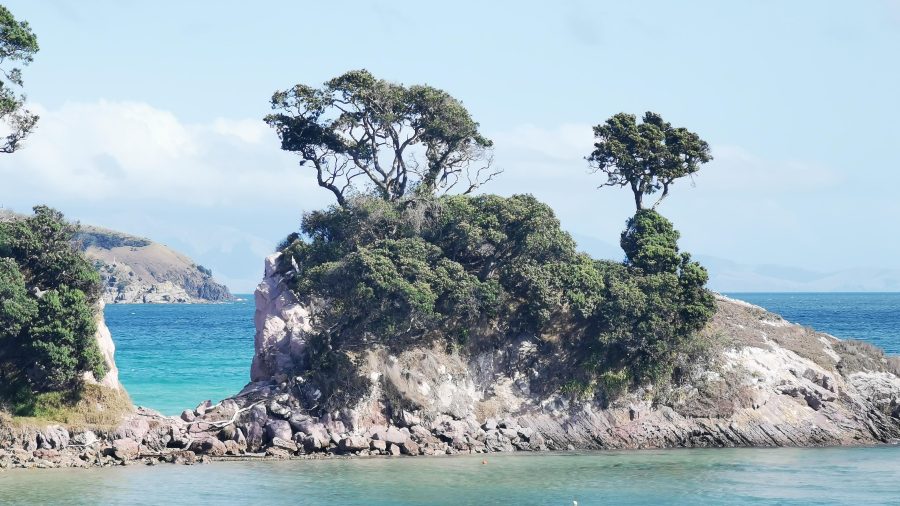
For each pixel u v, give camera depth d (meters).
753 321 137.88
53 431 106.50
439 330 124.75
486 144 141.25
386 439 113.75
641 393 123.75
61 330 108.06
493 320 126.88
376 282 117.31
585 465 108.25
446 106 136.12
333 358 118.38
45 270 114.88
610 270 130.62
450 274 123.81
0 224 116.38
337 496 92.75
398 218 129.12
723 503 91.50
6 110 119.06
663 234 135.50
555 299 124.81
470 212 129.00
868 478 101.69
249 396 117.50
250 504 89.44
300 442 112.31
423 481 99.19
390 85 135.88
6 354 110.69
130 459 105.62
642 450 118.44
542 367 124.75
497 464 108.31
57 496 90.50
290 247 131.25
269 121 135.62
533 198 131.38
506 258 130.00
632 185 139.62
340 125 134.12
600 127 139.88
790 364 128.88
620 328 123.44
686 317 126.00
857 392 129.38
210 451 109.62
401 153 138.50
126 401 113.56
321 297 121.38
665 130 141.00
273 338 125.62
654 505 91.00
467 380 122.94
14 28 118.06
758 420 122.81
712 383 124.69
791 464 109.12
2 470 99.94
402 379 118.88
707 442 120.88
